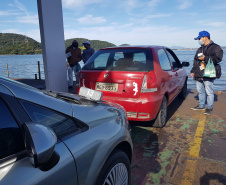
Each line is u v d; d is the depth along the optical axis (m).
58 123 1.37
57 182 1.17
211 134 3.53
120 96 3.29
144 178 2.34
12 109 1.15
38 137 1.00
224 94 6.53
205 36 4.25
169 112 4.77
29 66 61.97
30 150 0.98
